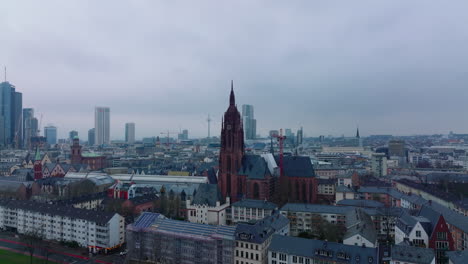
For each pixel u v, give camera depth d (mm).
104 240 137875
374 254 98625
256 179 199875
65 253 137000
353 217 137875
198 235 119812
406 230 127000
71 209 153750
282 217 142250
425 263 94125
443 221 119500
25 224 162500
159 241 124812
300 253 106312
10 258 128125
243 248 114438
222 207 176750
